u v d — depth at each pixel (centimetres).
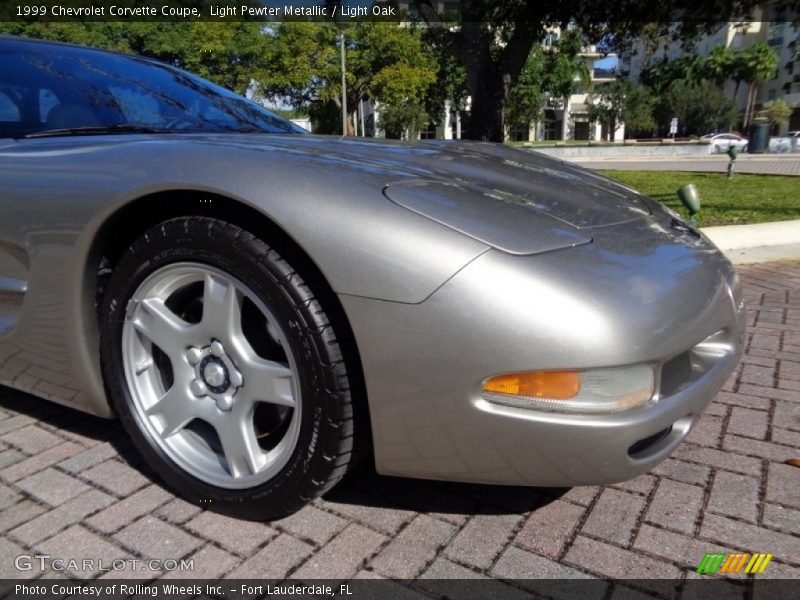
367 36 2697
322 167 157
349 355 148
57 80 241
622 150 2802
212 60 2517
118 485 188
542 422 135
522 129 4484
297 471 155
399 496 183
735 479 195
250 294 155
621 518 174
